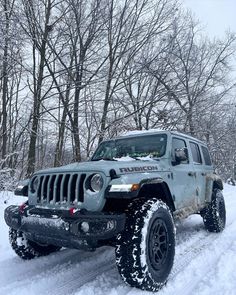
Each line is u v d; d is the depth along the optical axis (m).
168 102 17.23
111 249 5.62
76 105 14.28
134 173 4.23
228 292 3.80
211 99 19.91
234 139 23.62
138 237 3.74
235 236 6.59
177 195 5.15
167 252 4.18
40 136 14.51
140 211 3.94
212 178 6.91
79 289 3.92
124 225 3.72
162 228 4.20
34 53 13.80
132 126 15.41
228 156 24.95
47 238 4.09
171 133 5.64
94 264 4.87
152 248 3.93
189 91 18.39
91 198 3.91
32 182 4.52
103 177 3.94
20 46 11.81
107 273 4.49
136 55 16.41
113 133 14.62
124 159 5.03
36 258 5.06
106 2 14.92
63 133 14.76
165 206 4.31
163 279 3.99
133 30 15.62
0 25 10.45
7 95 15.84
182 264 4.80
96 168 4.02
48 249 5.26
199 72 20.20
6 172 10.73
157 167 4.79
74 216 3.77
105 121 14.93
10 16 11.30
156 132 5.68
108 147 5.95
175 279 4.23
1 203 8.66
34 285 4.07
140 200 4.20
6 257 5.10
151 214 3.95
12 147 16.66
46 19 13.66
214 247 5.71
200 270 4.57
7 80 14.73
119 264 3.76
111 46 15.06
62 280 4.26
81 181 4.04
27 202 4.57
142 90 17.78
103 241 4.07
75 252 5.43
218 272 4.45
